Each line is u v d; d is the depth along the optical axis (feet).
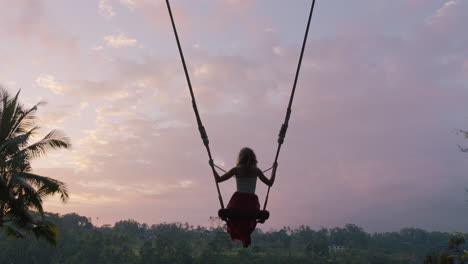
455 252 87.40
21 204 71.26
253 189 19.35
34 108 73.72
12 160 70.03
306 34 21.45
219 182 19.95
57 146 75.46
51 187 73.20
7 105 71.67
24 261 474.90
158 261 610.65
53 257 514.27
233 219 19.15
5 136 72.23
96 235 637.30
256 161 19.61
